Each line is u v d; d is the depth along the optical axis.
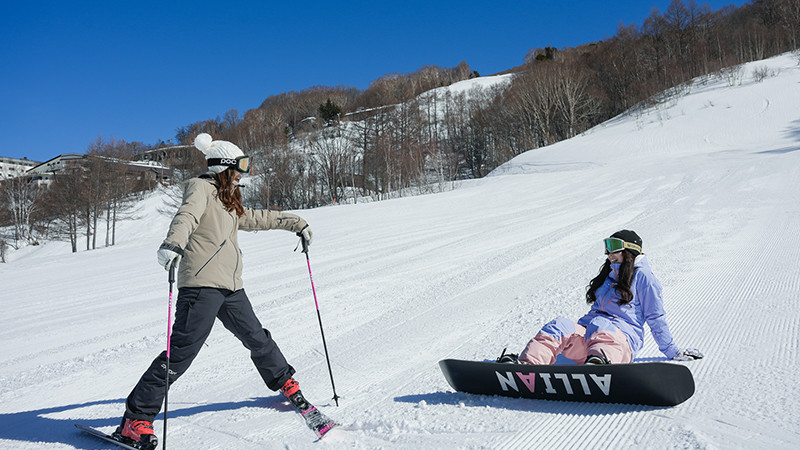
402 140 69.56
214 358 4.92
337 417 3.24
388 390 3.68
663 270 6.77
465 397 3.38
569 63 86.38
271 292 8.34
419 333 5.18
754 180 15.62
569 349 3.38
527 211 16.66
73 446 3.09
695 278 6.18
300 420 3.25
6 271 16.44
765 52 80.31
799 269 6.03
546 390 3.09
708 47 81.38
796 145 27.52
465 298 6.57
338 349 4.91
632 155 39.06
